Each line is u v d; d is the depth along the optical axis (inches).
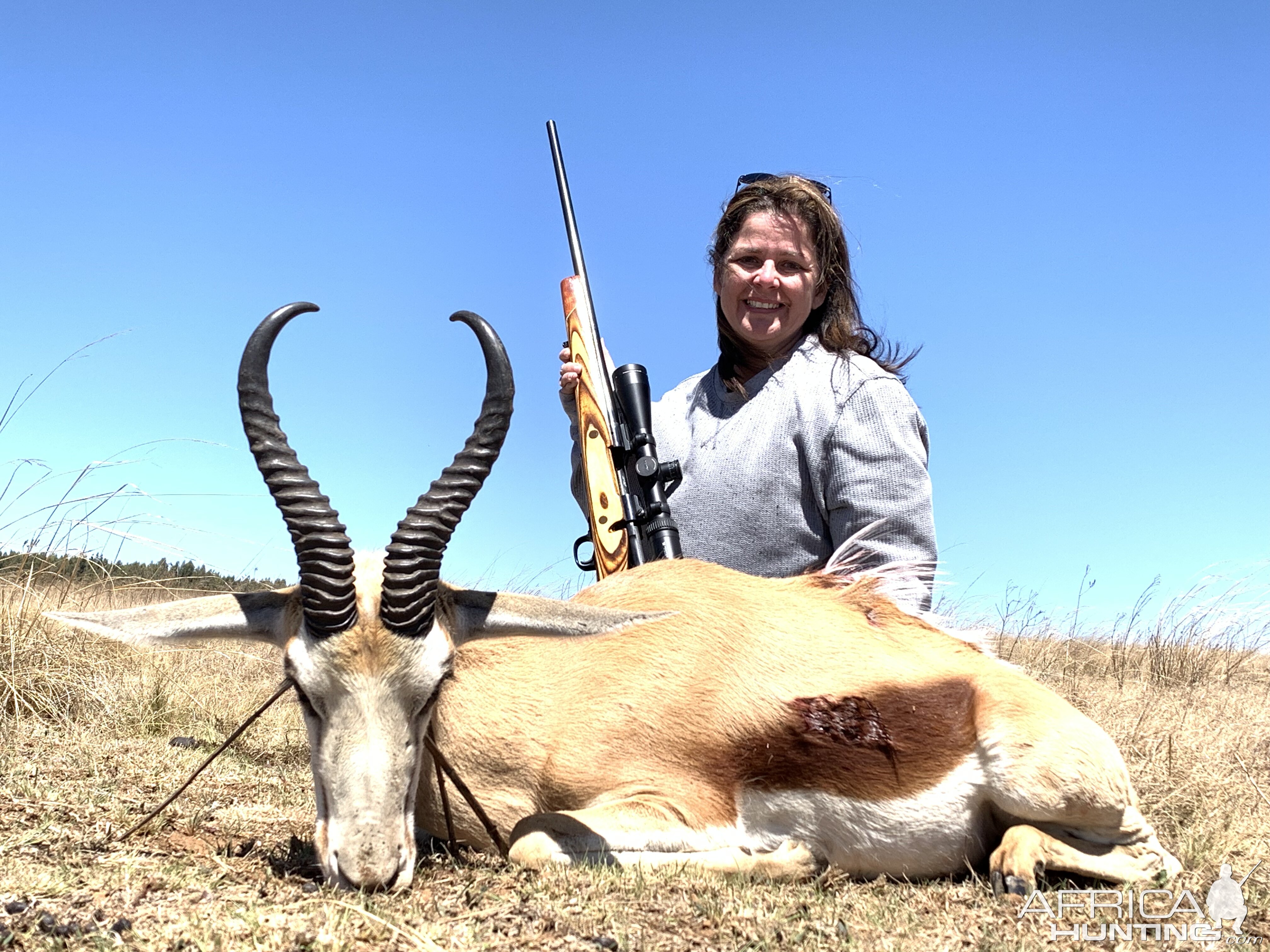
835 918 42.9
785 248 66.1
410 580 43.8
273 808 60.2
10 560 96.5
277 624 47.2
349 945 36.4
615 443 65.7
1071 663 140.9
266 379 45.1
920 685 52.0
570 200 76.3
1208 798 66.0
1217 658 148.0
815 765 50.6
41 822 51.5
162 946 35.7
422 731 45.3
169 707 86.8
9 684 81.1
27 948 35.1
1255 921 44.9
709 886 45.2
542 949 37.2
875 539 61.3
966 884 49.4
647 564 57.3
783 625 53.8
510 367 46.7
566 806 51.4
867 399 62.2
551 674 53.1
